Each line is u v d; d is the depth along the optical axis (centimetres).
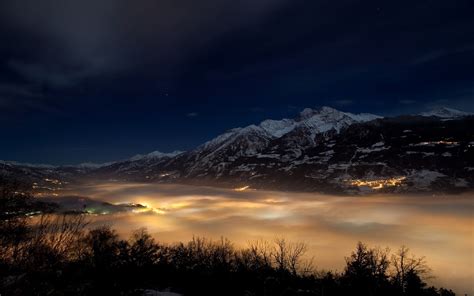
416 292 6419
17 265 1706
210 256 6962
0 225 1658
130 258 3897
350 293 5841
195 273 5278
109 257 3120
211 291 4856
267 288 5316
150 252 4731
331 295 5659
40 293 1716
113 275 3078
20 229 1712
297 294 5291
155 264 4822
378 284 6181
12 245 1695
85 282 2342
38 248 1764
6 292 1617
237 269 5994
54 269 1830
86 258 2581
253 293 5066
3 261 1678
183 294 4362
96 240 3203
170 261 5631
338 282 6244
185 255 6338
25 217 1747
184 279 4956
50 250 1805
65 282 1923
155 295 3812
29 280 1708
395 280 6500
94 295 2409
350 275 6378
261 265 6700
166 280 4700
